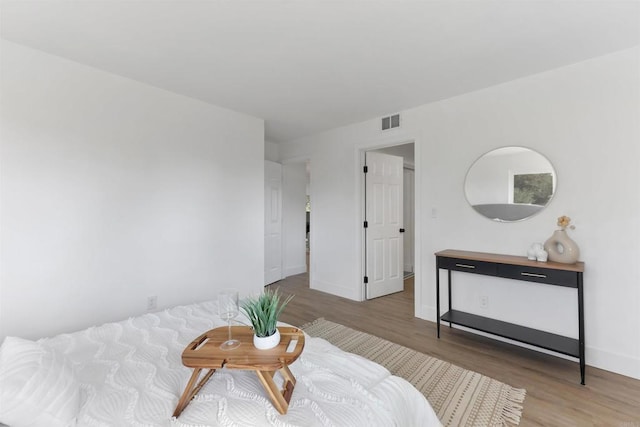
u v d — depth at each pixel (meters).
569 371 2.24
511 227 2.68
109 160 2.51
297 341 1.30
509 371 2.25
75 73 2.33
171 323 1.84
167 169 2.88
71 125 2.31
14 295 2.07
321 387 1.22
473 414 1.78
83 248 2.37
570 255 2.22
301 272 5.73
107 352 1.49
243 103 3.21
